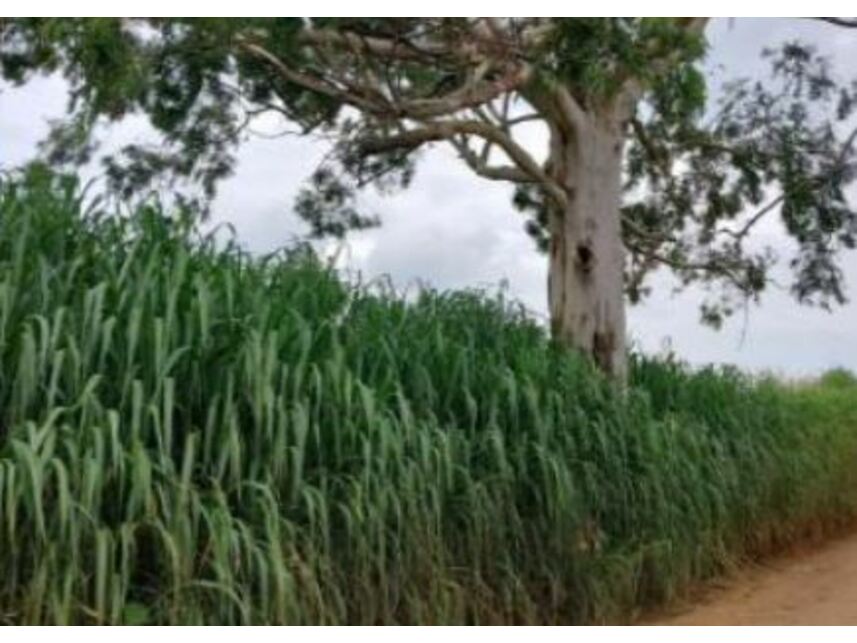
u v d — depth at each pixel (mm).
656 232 16953
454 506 7738
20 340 5969
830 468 14617
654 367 12586
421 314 9164
